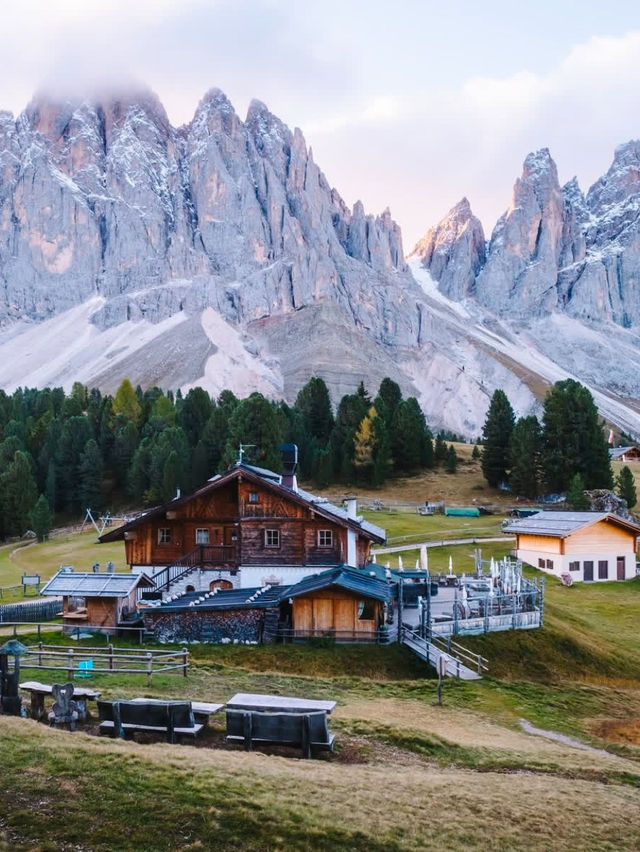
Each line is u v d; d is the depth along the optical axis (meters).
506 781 20.19
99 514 131.25
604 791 20.48
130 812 14.62
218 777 16.59
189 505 54.94
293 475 57.84
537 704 34.34
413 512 120.88
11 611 50.41
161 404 174.38
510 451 134.62
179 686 29.47
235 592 48.62
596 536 79.56
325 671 37.91
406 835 15.30
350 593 41.81
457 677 37.00
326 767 18.94
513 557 85.00
